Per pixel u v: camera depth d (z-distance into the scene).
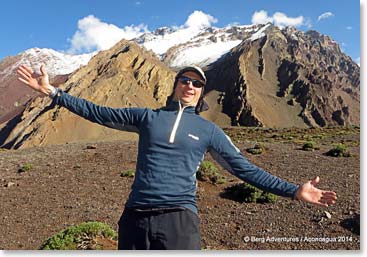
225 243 10.83
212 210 13.70
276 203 13.87
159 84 187.75
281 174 18.36
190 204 3.52
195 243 3.46
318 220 11.75
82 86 167.88
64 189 17.22
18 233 12.31
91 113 3.64
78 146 29.30
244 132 60.97
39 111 155.00
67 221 13.23
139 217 3.46
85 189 17.05
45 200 15.78
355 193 14.23
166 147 3.48
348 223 11.13
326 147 26.28
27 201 15.79
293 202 13.68
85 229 8.96
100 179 18.56
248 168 3.61
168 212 3.42
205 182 16.52
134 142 30.17
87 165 21.56
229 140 3.66
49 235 12.05
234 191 15.15
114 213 13.89
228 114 199.62
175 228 3.40
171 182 3.45
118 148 26.23
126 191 16.61
